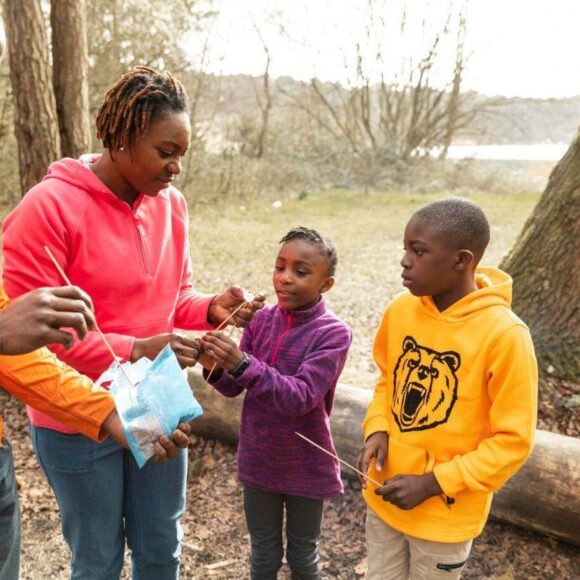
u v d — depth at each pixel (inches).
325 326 83.0
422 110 789.2
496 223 471.8
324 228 447.8
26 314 45.3
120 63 433.7
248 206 548.1
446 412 72.9
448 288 73.4
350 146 743.1
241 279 298.2
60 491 74.5
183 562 107.9
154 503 79.5
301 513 87.0
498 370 69.0
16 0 163.6
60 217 66.3
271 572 91.4
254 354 87.4
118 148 66.3
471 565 103.7
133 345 68.7
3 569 59.1
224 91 644.1
